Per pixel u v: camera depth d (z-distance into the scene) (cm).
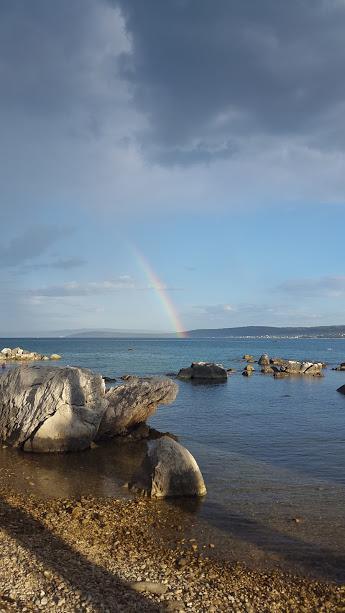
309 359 12300
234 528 1517
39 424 2511
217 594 1106
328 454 2484
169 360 11331
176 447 1898
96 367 8944
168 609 1023
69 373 2628
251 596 1105
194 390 5434
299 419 3538
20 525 1464
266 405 4250
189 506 1709
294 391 5356
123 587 1107
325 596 1123
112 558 1264
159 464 1838
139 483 1878
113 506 1688
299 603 1088
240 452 2522
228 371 8012
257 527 1529
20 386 2686
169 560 1274
